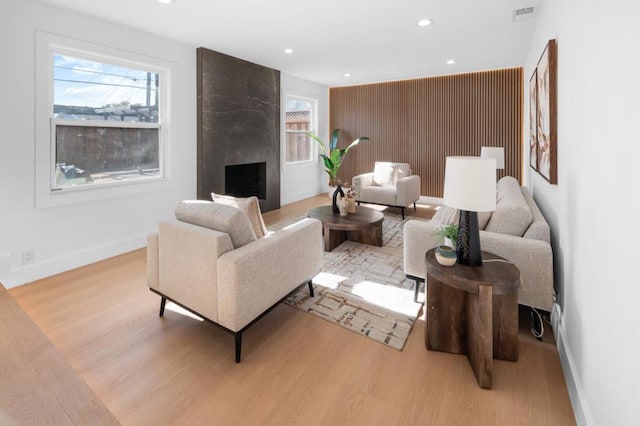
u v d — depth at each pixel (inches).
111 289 107.9
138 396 62.9
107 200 135.3
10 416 40.9
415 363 73.2
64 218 122.6
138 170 148.2
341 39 155.9
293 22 134.5
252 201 91.5
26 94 109.9
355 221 143.1
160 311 91.3
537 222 84.2
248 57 186.9
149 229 151.4
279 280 83.4
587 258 58.1
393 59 193.0
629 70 41.5
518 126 221.5
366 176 231.1
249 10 122.8
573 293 67.1
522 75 217.3
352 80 258.1
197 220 80.4
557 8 88.2
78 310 94.3
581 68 63.9
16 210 110.1
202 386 65.8
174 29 140.7
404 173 235.0
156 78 152.5
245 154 197.6
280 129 232.1
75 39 120.4
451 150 244.1
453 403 61.8
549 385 66.2
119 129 140.0
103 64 133.0
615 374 44.4
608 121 48.8
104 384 65.8
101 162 134.7
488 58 191.5
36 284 111.1
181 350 77.0
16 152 108.9
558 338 76.5
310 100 267.1
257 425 56.9
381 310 95.4
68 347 77.4
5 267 108.3
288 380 67.8
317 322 89.4
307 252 95.1
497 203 95.7
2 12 103.4
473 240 72.4
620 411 42.5
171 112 156.1
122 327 86.0
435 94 245.4
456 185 68.9
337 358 74.9
